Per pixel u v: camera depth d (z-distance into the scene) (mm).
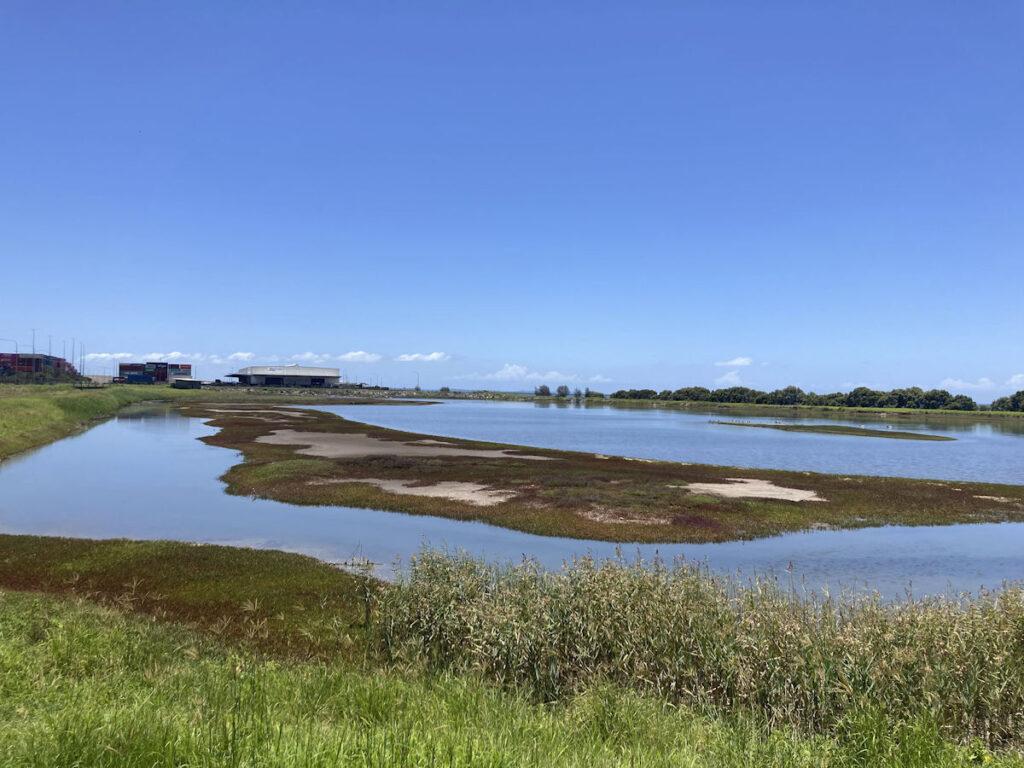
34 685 7801
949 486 36938
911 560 22484
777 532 26469
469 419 110750
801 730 8508
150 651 10531
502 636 10375
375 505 30188
